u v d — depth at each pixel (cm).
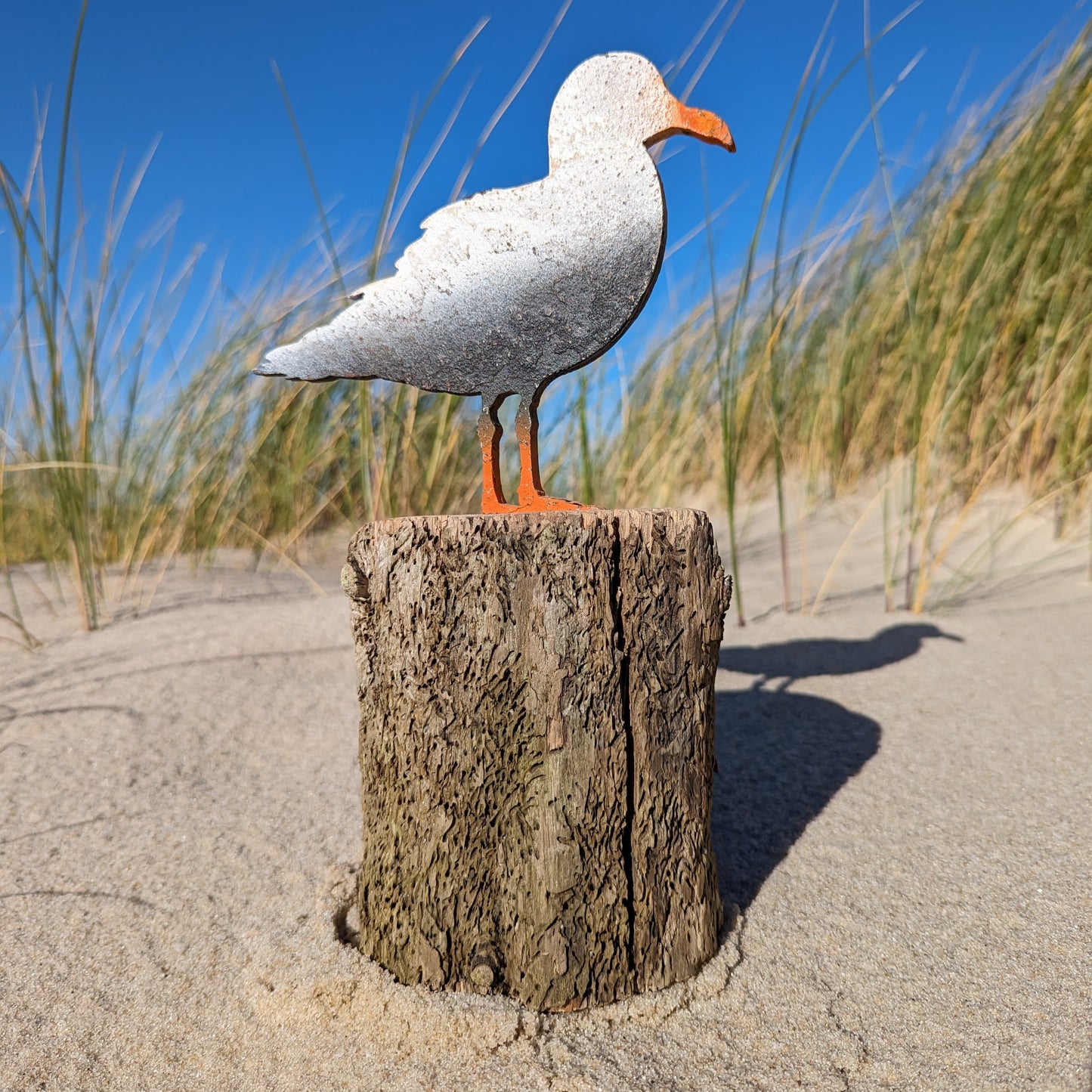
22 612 70
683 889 32
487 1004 31
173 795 43
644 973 32
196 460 88
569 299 33
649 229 33
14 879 38
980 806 39
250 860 38
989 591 66
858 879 36
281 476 94
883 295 92
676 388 90
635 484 81
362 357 35
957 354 72
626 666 32
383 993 31
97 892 37
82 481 67
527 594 31
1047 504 75
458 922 32
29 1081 29
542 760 31
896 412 86
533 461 35
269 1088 29
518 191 34
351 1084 29
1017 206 71
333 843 39
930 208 87
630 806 32
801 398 101
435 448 74
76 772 45
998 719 46
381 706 33
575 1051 30
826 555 83
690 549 32
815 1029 30
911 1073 28
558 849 31
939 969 31
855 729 46
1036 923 33
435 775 32
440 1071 29
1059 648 53
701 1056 29
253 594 75
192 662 56
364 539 33
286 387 90
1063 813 38
